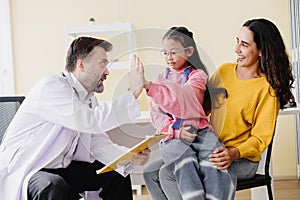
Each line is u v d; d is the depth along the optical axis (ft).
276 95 6.50
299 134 12.73
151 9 13.39
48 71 13.58
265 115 6.50
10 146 6.66
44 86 6.50
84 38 6.42
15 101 8.23
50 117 6.41
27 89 13.60
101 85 6.05
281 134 13.34
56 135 6.51
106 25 12.37
